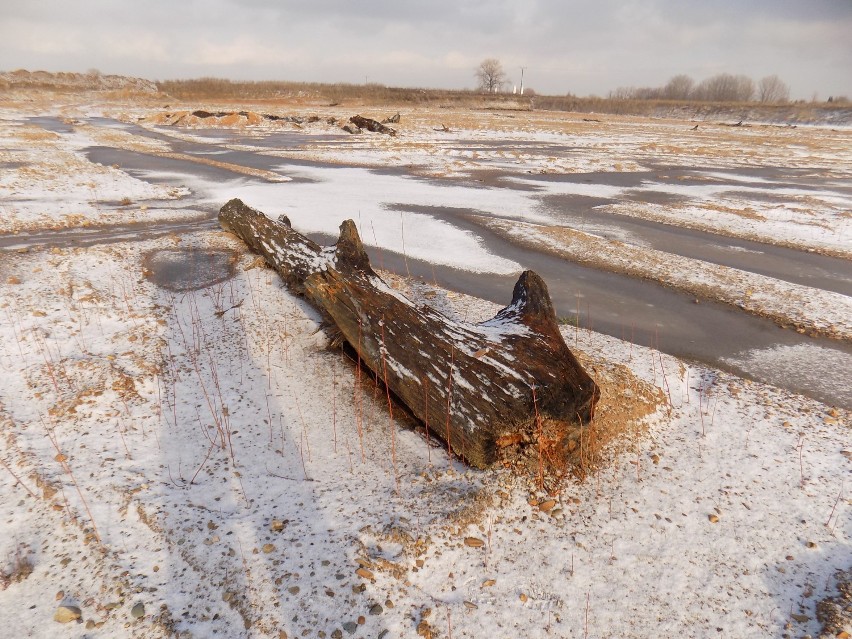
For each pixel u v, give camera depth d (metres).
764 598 3.34
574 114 71.38
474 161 23.20
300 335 6.16
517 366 4.43
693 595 3.34
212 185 15.90
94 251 8.79
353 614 3.03
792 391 5.76
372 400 5.10
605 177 20.27
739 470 4.42
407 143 29.02
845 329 7.25
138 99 64.38
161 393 5.00
